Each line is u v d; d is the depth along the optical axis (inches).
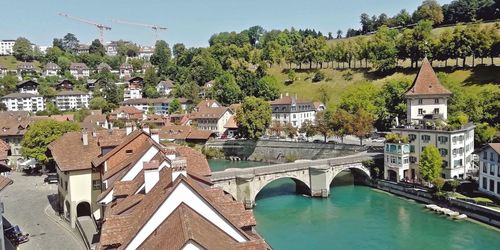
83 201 2682.1
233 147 6304.1
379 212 3435.0
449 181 3590.1
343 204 3722.9
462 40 7027.6
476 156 4343.0
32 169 4845.0
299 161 4158.5
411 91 4867.1
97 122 7017.7
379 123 6181.1
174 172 1322.6
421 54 7765.8
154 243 1094.4
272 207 3686.0
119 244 1230.3
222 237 1160.2
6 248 2177.7
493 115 4982.8
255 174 3737.7
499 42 6584.6
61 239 2482.8
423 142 4089.6
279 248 2691.9
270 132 6742.1
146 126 2551.7
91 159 2709.2
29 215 3019.2
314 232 2987.2
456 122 4200.3
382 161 4441.4
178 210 1196.5
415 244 2706.7
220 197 1549.0
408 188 3860.7
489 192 3390.7
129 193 1680.6
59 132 4485.7
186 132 6565.0
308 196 4037.9
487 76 6545.3
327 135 5659.5
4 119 6254.9
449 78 6707.7
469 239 2758.4
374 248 2659.9
